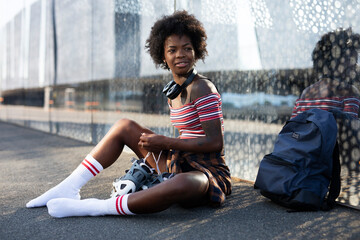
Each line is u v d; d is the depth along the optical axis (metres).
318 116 1.99
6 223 1.82
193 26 2.01
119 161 3.50
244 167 2.75
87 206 1.87
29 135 5.97
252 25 2.56
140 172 1.95
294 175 1.91
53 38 5.94
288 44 2.31
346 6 1.98
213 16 2.85
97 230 1.70
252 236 1.62
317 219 1.83
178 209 2.00
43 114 6.62
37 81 6.80
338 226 1.73
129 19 3.90
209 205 2.06
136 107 3.84
